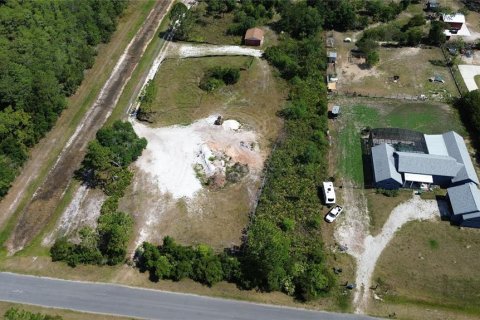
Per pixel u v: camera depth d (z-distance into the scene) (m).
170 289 64.69
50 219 74.31
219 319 61.19
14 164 80.38
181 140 86.94
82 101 95.81
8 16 95.75
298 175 79.69
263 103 95.62
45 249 70.00
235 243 70.38
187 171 81.31
